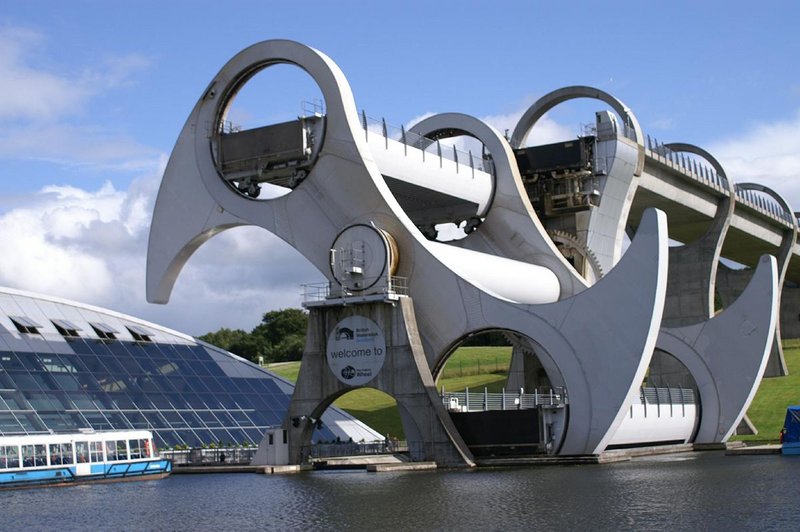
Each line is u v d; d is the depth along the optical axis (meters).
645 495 24.81
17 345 39.66
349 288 38.19
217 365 46.59
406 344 36.78
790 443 41.28
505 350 100.00
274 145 41.50
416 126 50.47
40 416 36.91
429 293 38.53
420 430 36.31
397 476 32.41
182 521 22.02
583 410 36.03
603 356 35.69
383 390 37.03
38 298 43.62
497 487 27.39
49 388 38.56
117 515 23.45
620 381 35.41
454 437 36.06
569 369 36.25
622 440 39.97
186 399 42.84
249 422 44.00
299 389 38.56
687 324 69.25
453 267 38.66
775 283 45.91
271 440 38.28
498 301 37.47
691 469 32.91
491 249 48.25
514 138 55.50
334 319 38.22
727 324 46.66
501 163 48.56
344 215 40.22
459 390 73.00
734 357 46.34
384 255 37.72
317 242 40.72
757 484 27.28
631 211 65.00
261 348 118.75
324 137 40.50
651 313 34.91
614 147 51.75
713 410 46.78
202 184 43.59
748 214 76.50
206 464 39.00
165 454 38.62
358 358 37.56
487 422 37.16
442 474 32.75
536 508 22.55
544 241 47.00
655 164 57.59
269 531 20.00
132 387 41.53
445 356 38.66
